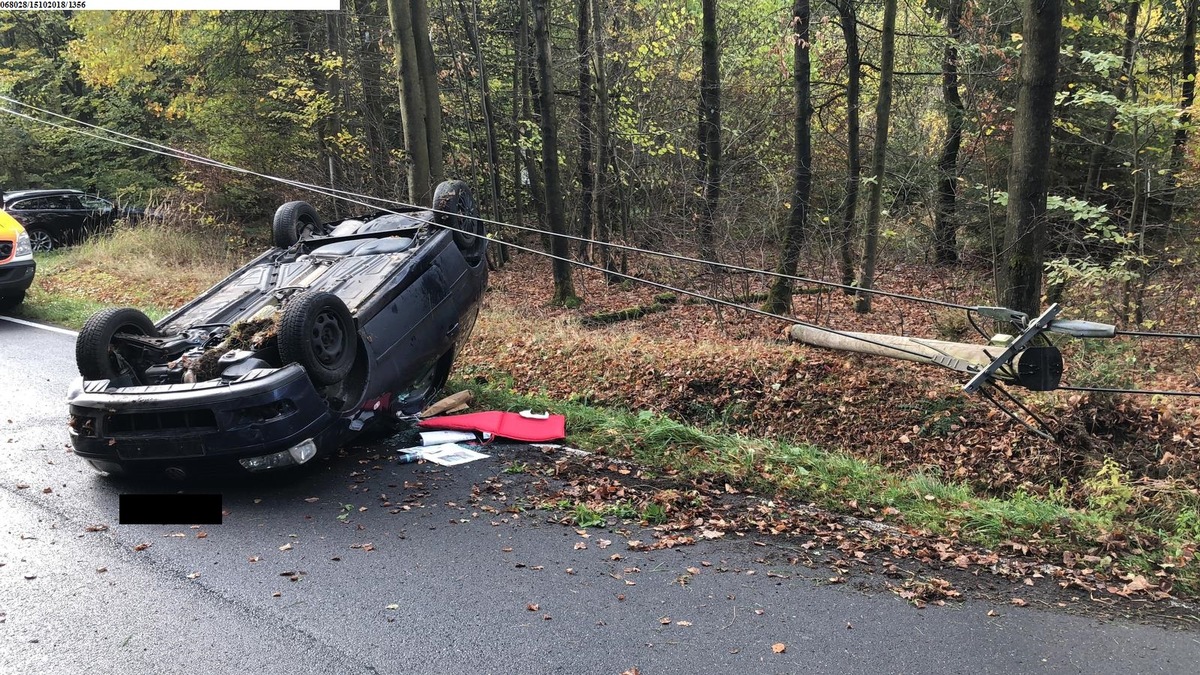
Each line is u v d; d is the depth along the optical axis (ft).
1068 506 19.40
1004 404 22.82
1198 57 51.19
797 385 26.13
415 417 23.77
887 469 22.17
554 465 20.34
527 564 14.60
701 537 16.02
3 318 39.17
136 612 12.60
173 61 64.64
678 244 54.75
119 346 19.49
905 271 53.67
